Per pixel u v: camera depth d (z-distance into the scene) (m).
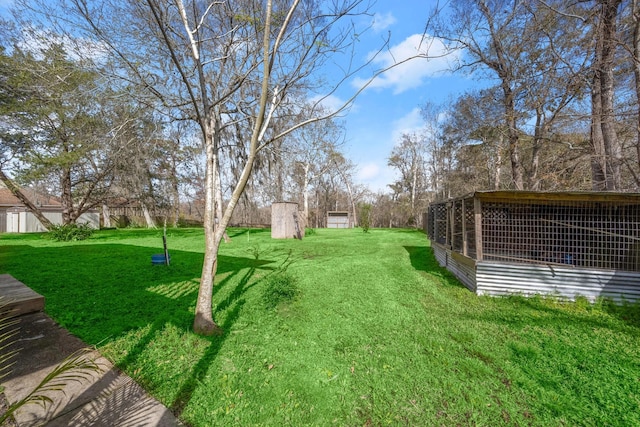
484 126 10.30
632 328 3.47
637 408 2.08
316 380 2.38
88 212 19.64
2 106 9.95
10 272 5.76
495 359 2.75
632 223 4.52
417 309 4.09
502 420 1.96
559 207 5.36
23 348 2.62
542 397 2.20
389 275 6.09
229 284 5.08
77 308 3.68
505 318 3.77
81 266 6.44
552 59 7.46
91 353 2.59
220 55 4.98
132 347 2.72
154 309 3.74
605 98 6.39
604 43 6.13
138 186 15.11
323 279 5.61
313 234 16.47
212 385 2.24
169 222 23.34
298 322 3.54
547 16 7.20
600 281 4.26
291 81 3.80
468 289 5.12
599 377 2.46
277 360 2.66
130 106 5.19
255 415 1.94
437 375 2.47
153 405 1.96
